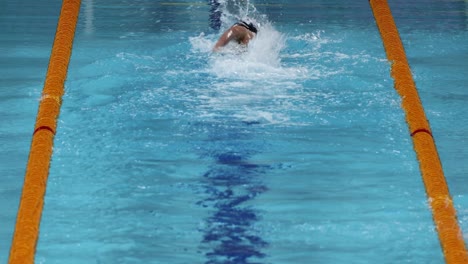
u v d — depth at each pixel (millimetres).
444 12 22906
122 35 19781
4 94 15234
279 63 17188
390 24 21078
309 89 15500
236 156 12172
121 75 16297
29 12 22641
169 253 9211
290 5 23766
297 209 10352
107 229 9797
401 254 9188
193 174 11484
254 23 18281
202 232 9719
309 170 11672
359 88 15633
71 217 10109
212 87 15539
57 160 11984
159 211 10305
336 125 13578
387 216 10172
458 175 11586
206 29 20375
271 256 9125
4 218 10141
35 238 9523
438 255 9164
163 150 12398
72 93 15219
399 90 15523
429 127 13609
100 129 13289
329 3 24203
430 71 17031
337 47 18656
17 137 13023
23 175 11484
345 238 9570
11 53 18266
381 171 11656
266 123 13602
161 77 16172
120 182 11203
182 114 13992
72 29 20422
